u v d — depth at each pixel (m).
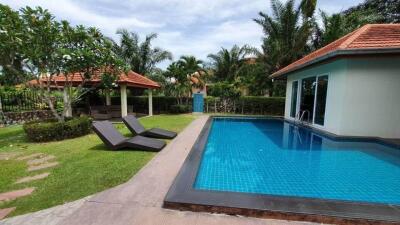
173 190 3.40
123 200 3.28
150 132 7.78
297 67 9.95
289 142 8.22
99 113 14.62
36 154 5.92
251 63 23.11
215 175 4.79
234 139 8.81
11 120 11.36
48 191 3.61
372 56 7.46
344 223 2.68
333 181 4.50
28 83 8.71
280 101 17.67
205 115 16.80
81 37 8.24
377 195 3.90
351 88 7.78
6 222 2.76
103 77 9.45
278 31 19.61
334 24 17.95
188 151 6.05
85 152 6.04
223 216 2.87
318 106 9.87
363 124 7.88
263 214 2.83
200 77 20.34
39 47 7.57
